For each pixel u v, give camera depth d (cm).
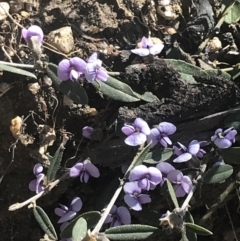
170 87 18
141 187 17
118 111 18
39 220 17
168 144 18
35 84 18
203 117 18
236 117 18
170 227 15
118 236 16
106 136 18
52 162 18
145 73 18
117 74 18
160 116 18
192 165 18
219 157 18
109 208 16
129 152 18
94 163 18
